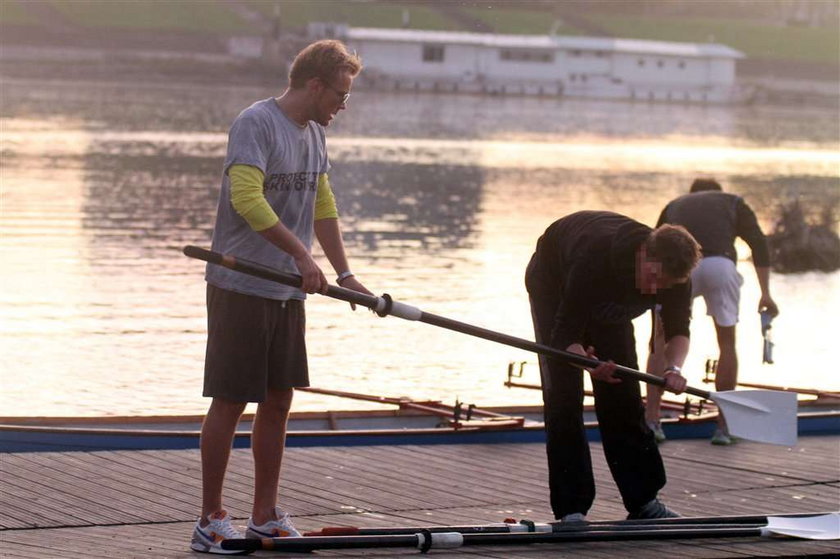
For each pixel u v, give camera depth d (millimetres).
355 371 38094
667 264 15578
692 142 177875
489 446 23406
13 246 58281
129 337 41250
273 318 14734
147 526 16781
